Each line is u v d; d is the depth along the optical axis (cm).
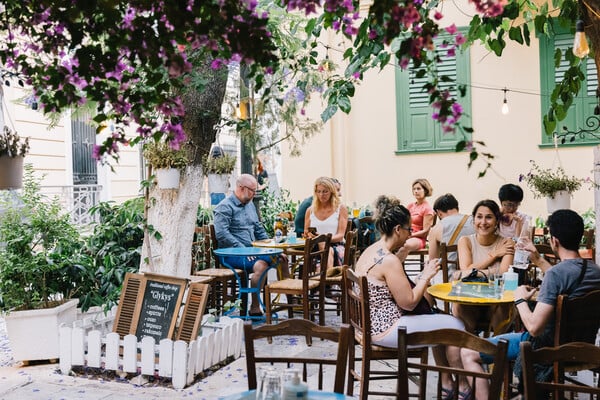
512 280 466
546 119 484
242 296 757
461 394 419
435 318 430
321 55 1241
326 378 542
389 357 430
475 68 1216
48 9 301
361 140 1282
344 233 834
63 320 604
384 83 1270
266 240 835
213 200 997
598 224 580
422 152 1252
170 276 564
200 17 257
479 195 1227
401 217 446
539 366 373
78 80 303
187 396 501
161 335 554
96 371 560
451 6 1207
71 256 640
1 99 500
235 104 709
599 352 258
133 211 698
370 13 247
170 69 275
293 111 731
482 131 1220
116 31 276
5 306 593
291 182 1304
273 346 646
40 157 1036
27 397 502
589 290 365
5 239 610
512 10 444
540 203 1197
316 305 818
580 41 352
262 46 252
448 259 606
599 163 578
